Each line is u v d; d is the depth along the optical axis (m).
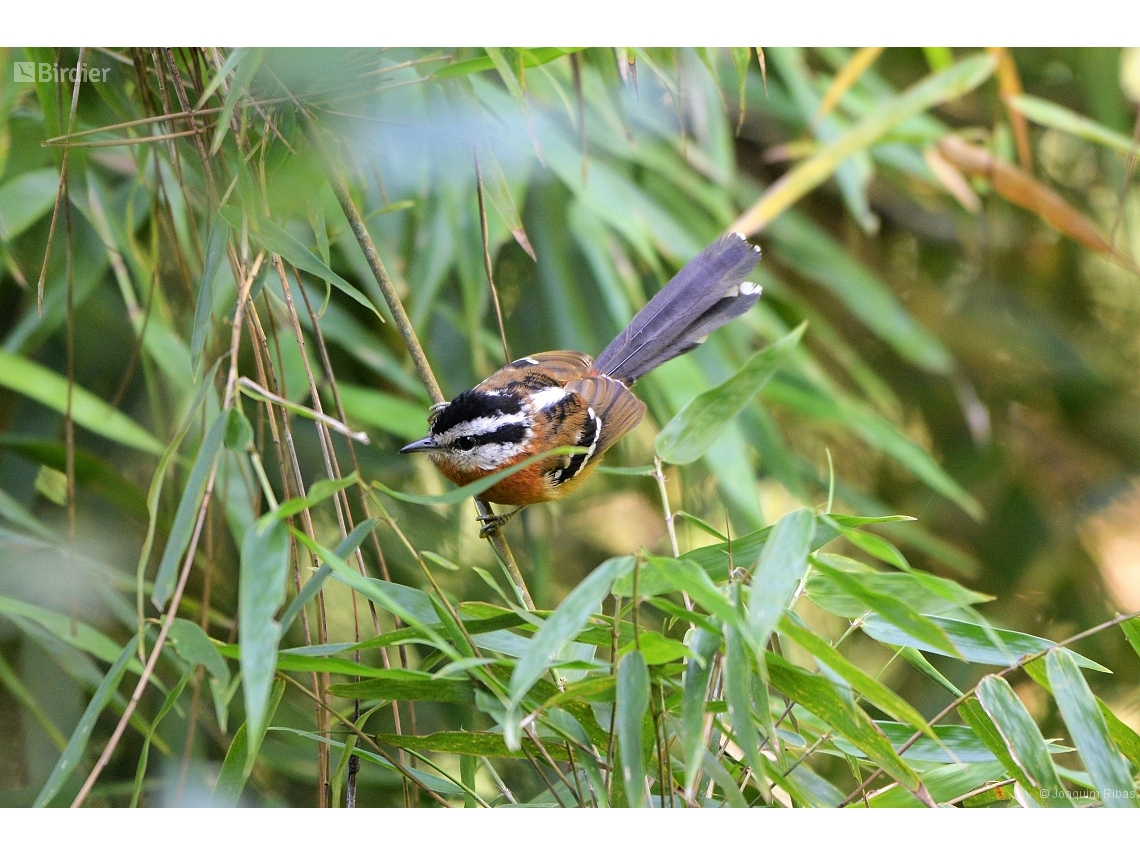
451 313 9.13
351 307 8.94
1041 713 9.59
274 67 5.00
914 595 4.54
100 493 7.27
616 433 7.39
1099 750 4.21
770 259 11.09
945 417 11.84
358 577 3.76
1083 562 11.16
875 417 9.45
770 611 3.70
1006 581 11.20
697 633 4.27
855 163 9.69
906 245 12.45
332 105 5.30
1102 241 8.87
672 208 9.36
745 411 9.02
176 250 5.64
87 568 7.17
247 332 5.47
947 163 9.70
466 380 9.34
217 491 6.82
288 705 7.59
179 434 3.88
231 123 4.92
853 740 4.16
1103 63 10.14
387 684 4.36
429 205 8.15
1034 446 11.71
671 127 9.22
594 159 8.96
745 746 3.80
